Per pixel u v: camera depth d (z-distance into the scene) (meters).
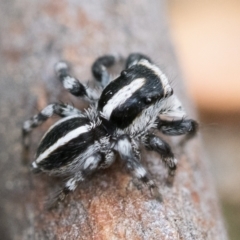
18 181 0.05
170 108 0.05
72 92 0.05
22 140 0.05
